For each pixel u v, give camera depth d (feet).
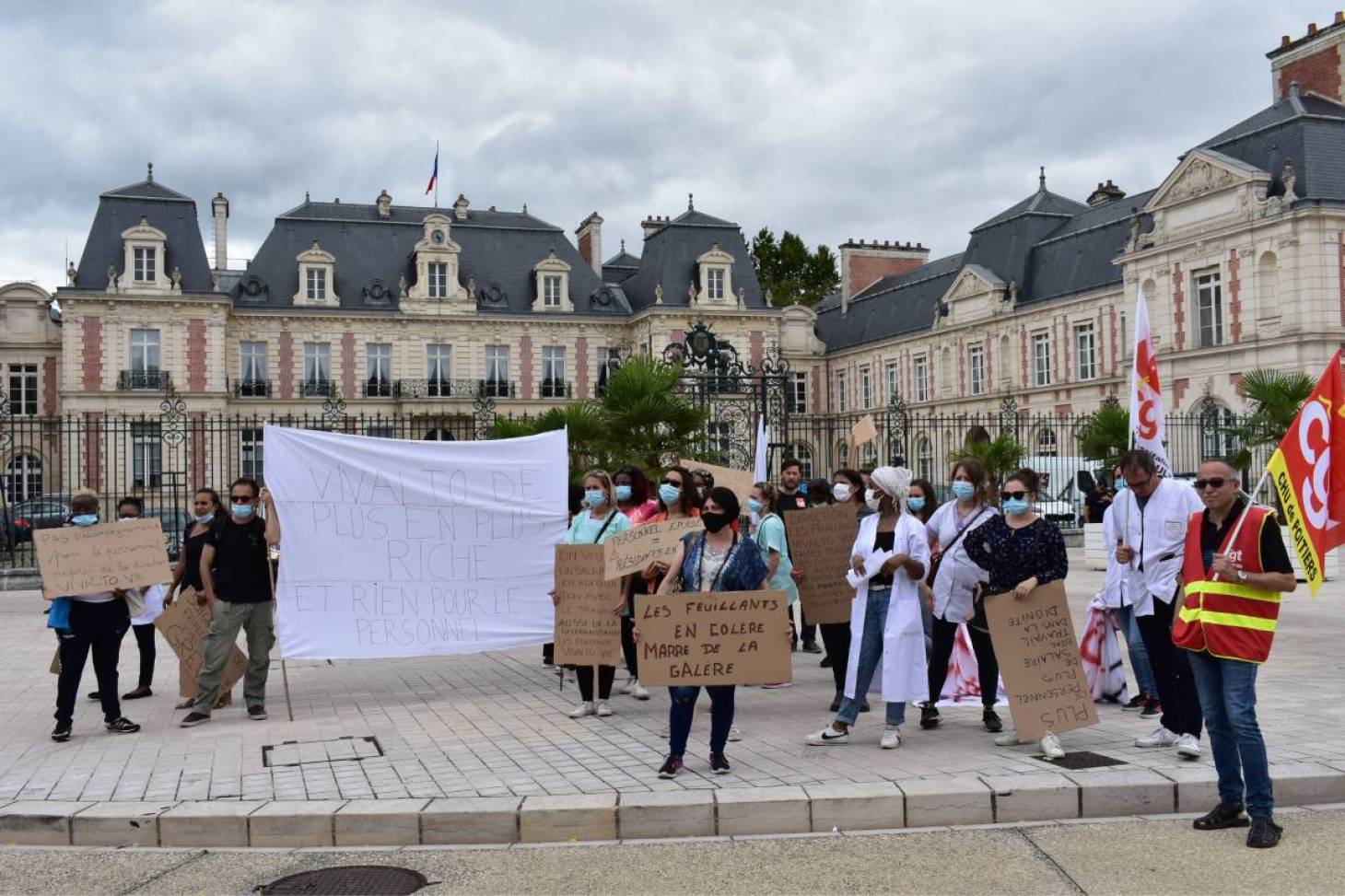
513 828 21.57
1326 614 50.29
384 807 22.04
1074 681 25.61
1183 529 26.30
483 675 39.47
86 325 162.09
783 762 25.23
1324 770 23.30
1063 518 105.29
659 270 190.19
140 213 168.45
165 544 30.63
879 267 215.51
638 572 30.68
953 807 22.11
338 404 79.87
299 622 34.96
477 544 37.04
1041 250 161.27
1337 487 23.18
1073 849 20.26
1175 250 126.31
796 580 32.55
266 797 23.09
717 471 41.73
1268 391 77.46
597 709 31.35
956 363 173.99
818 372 211.61
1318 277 109.91
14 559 78.64
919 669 26.63
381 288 181.57
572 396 189.26
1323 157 112.57
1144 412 37.50
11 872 20.17
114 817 21.93
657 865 19.88
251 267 178.29
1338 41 123.65
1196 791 22.79
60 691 29.22
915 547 26.50
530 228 196.03
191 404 165.37
